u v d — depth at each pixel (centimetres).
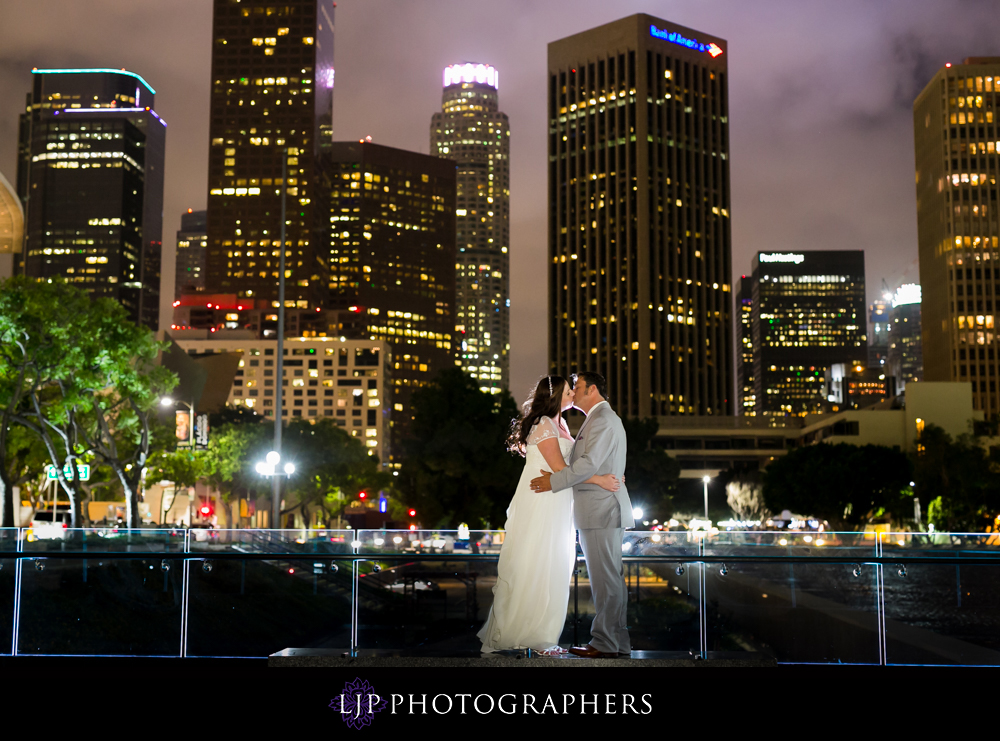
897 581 779
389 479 9962
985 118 19288
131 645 824
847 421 15588
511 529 708
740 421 19150
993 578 762
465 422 4734
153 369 3900
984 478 9588
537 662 687
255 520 11344
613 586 696
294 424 8900
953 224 19162
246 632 817
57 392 4275
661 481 9425
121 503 7756
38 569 842
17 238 6744
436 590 808
